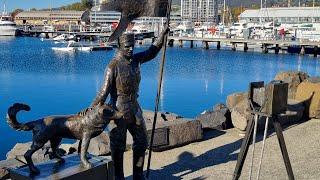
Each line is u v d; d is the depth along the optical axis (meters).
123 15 7.46
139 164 8.02
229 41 91.38
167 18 7.91
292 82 14.01
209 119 12.40
